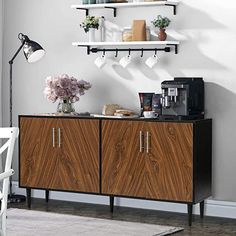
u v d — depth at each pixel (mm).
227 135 7656
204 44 7727
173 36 7852
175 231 7121
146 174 7492
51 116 7891
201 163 7438
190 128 7289
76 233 7012
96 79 8234
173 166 7375
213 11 7676
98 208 8023
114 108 7953
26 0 8547
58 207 8047
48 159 7930
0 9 8641
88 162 7746
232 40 7613
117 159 7609
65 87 7992
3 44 8695
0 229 5383
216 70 7684
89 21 8023
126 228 7195
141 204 8008
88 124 7727
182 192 7352
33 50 7922
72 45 8336
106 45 8117
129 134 7539
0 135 5688
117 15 8109
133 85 8055
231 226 7352
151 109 7816
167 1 7695
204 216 7730
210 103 7719
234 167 7641
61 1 8375
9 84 8695
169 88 7469
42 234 6973
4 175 5305
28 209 7945
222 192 7703
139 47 8000
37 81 8547
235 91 7617
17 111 8680
